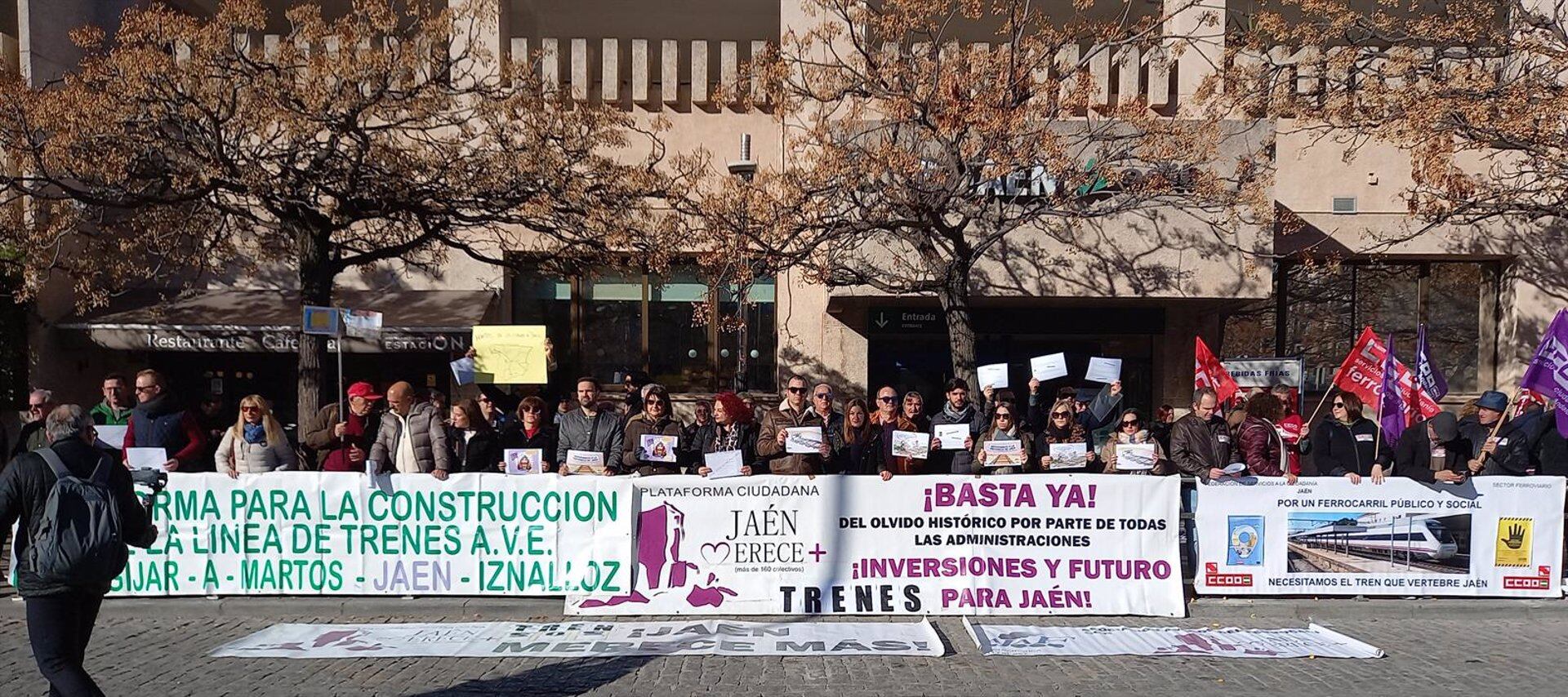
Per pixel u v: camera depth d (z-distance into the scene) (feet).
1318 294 47.67
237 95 31.71
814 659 20.29
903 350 47.29
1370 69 43.01
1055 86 33.27
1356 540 25.04
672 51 46.29
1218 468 25.61
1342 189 46.52
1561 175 34.17
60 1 42.70
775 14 55.67
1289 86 38.52
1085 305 44.50
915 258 39.01
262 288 45.96
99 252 39.14
